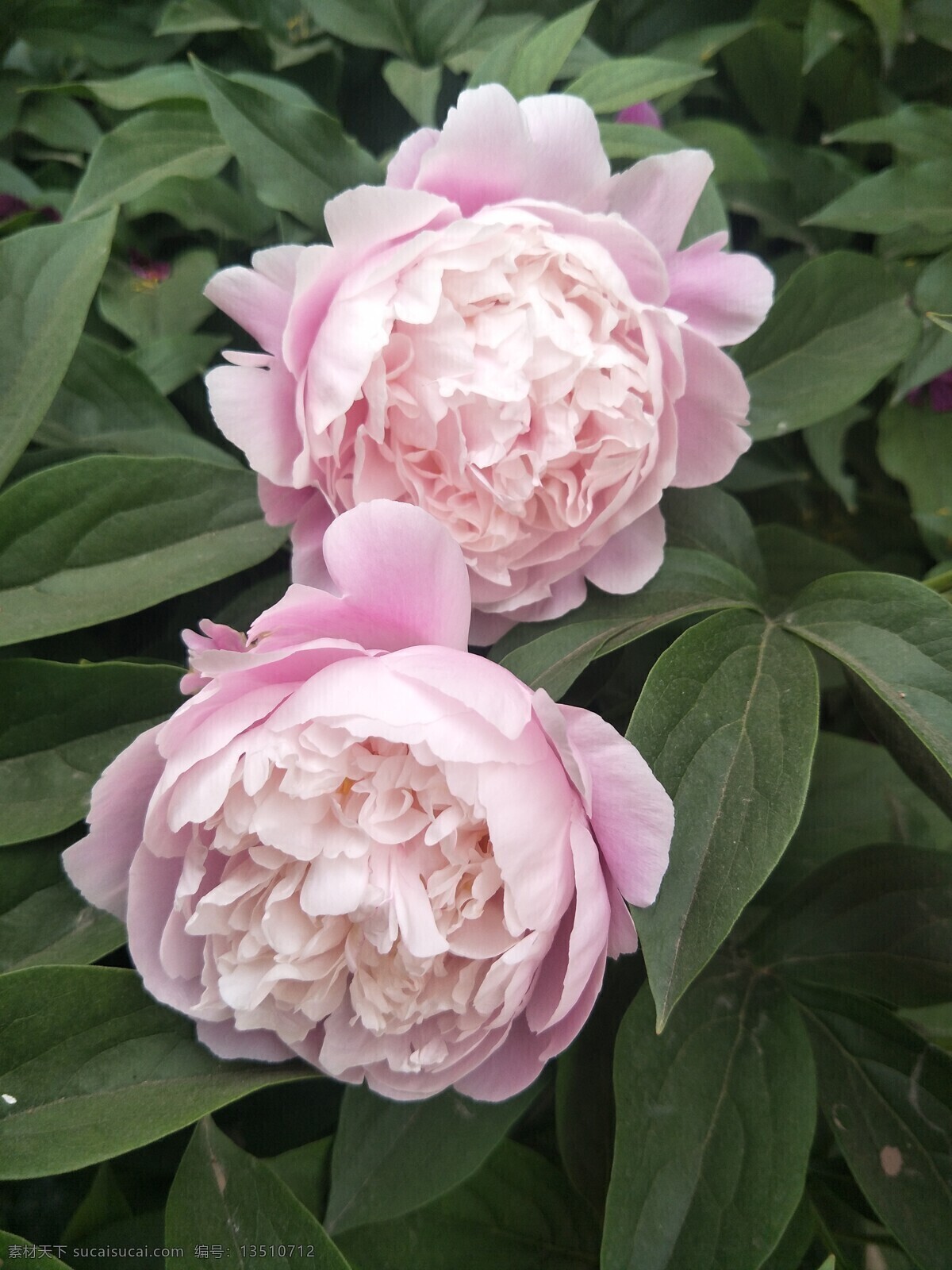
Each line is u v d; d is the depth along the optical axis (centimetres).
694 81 39
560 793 24
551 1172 31
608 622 29
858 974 30
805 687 26
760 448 40
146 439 34
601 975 25
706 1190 26
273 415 28
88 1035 26
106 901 27
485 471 28
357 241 27
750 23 41
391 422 28
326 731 24
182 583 29
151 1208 31
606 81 36
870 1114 29
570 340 28
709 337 29
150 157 36
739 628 28
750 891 24
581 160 28
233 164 40
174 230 39
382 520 24
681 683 26
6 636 27
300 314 27
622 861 25
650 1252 26
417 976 26
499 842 23
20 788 28
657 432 29
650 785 24
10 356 29
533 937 24
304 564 29
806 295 35
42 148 43
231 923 26
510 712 24
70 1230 29
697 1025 29
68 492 29
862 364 35
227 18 41
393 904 25
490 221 27
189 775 24
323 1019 27
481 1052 27
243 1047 27
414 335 27
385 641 26
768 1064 28
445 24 41
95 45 42
